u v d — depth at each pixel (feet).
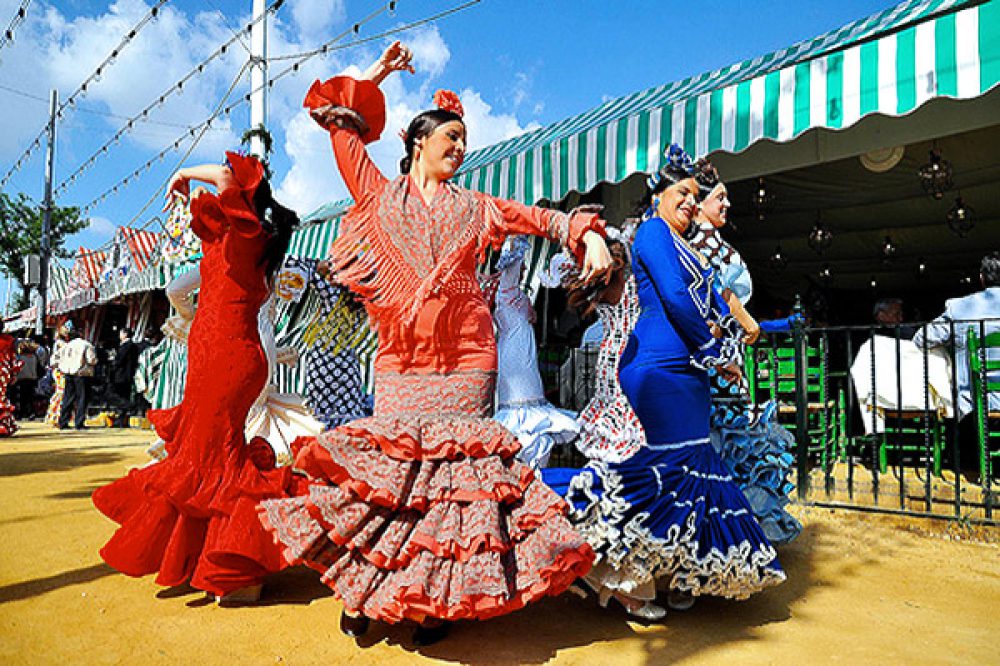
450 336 9.03
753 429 11.89
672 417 9.50
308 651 8.49
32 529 14.76
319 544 8.59
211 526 10.15
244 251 10.73
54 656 8.29
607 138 19.06
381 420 8.84
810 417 23.36
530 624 9.47
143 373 33.06
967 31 13.34
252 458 11.28
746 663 8.20
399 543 8.20
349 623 8.89
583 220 9.16
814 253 39.58
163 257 37.68
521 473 8.77
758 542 9.55
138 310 49.29
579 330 28.48
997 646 8.76
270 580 11.49
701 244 12.39
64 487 20.04
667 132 17.79
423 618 8.23
